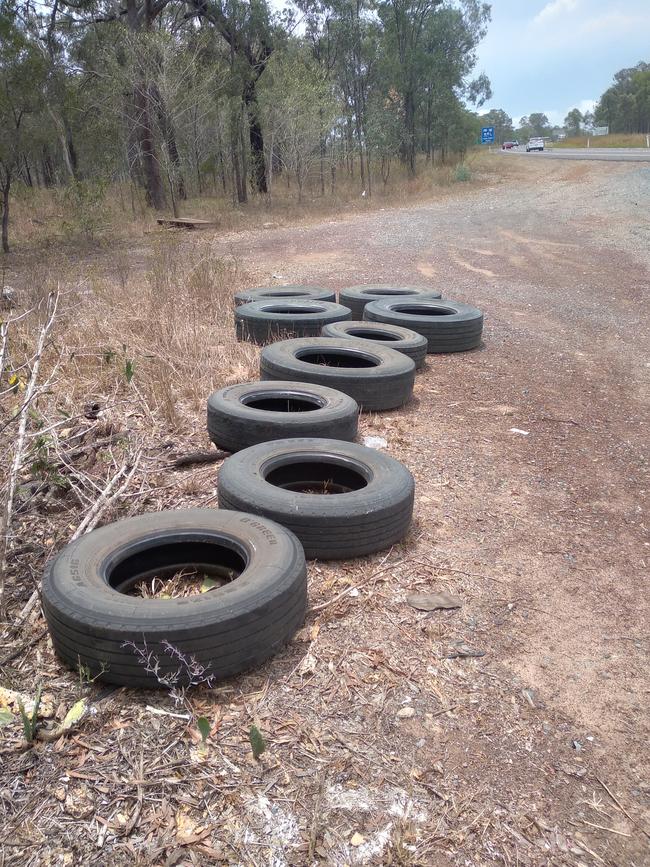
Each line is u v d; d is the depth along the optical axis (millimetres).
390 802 2475
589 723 2912
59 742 2639
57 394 6152
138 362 6879
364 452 4520
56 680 2953
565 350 8922
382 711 2887
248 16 25781
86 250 16781
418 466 5270
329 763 2613
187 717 2775
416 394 7027
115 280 11375
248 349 7738
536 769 2672
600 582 3912
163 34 21266
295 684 2994
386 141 31203
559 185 30781
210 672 2893
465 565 3990
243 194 28078
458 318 8547
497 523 4496
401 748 2713
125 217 22953
